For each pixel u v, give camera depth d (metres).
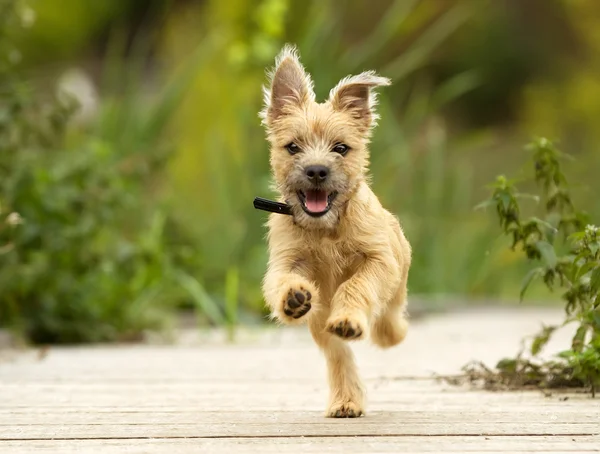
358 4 29.50
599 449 5.56
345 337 6.14
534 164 8.33
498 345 11.49
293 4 17.88
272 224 7.05
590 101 26.98
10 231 11.12
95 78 29.58
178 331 13.49
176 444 5.81
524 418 6.52
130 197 12.55
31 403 7.44
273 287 6.56
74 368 9.62
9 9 12.27
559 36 32.00
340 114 7.12
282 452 5.51
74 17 30.53
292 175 6.86
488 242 17.94
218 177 16.19
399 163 15.91
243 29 17.08
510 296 18.80
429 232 16.81
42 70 27.27
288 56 7.34
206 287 14.73
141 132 16.12
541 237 7.93
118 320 12.75
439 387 8.27
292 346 11.73
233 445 5.75
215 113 18.09
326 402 7.46
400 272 7.26
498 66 31.56
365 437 5.95
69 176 12.09
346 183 6.86
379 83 7.14
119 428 6.33
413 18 28.02
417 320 14.81
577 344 7.76
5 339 11.55
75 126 16.91
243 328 13.72
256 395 7.86
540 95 28.50
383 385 8.43
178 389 8.21
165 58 23.95
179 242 14.75
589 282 7.44
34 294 12.07
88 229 11.95
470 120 31.67
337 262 6.88
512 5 32.22
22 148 11.88
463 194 18.45
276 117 7.27
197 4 28.75
